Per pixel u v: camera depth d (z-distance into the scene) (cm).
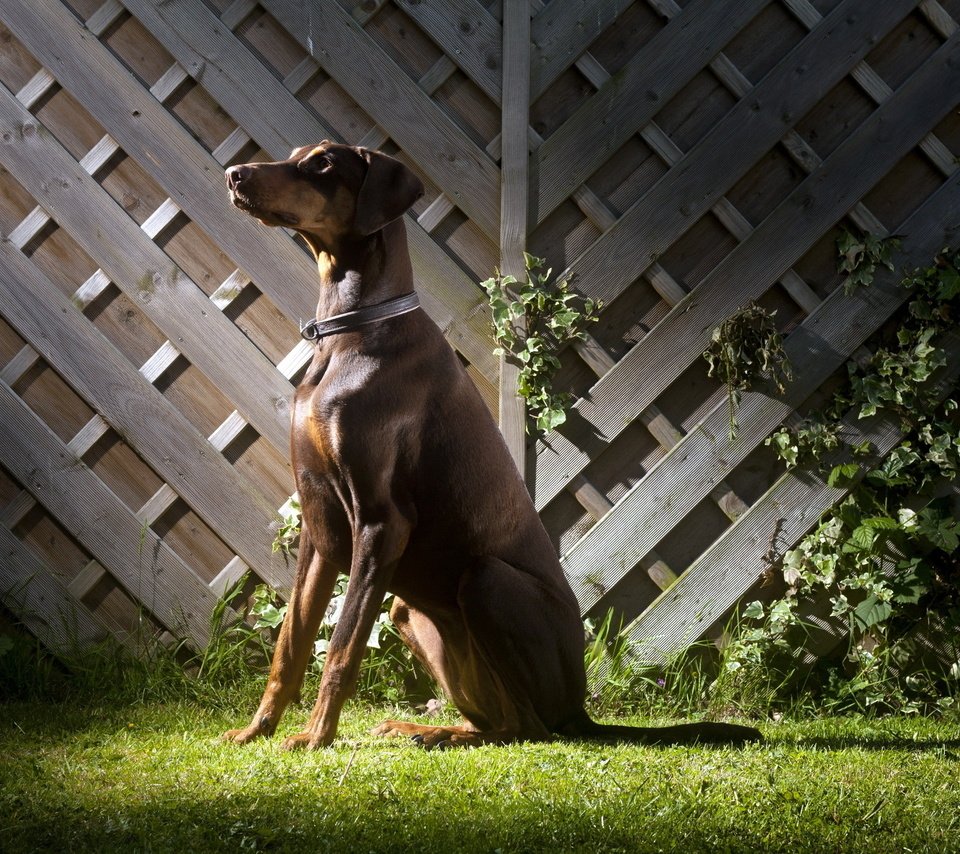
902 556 367
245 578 360
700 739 283
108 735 282
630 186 364
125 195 358
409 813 198
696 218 359
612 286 360
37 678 340
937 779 239
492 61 356
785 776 237
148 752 259
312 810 200
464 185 357
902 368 362
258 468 363
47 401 358
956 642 363
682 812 203
